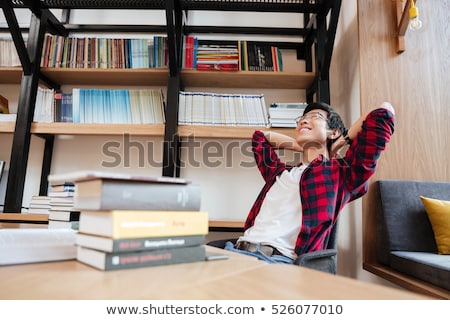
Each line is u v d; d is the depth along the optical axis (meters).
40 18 1.74
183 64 1.74
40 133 1.66
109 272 0.44
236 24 2.08
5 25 2.05
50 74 1.80
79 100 1.71
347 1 2.01
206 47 1.77
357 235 1.74
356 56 1.84
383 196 1.54
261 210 1.21
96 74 1.80
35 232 0.71
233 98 1.71
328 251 0.93
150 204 0.48
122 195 0.45
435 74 1.74
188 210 0.53
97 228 0.48
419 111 1.70
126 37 2.05
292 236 1.06
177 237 0.51
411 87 1.72
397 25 1.75
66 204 1.40
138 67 1.75
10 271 0.44
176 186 0.52
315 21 1.79
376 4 1.79
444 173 1.65
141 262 0.47
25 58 1.65
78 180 0.49
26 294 0.35
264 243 1.04
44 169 1.86
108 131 1.64
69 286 0.38
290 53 2.05
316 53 1.73
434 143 1.68
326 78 1.68
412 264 1.23
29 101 1.65
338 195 1.11
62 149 1.92
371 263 1.55
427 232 1.45
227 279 0.43
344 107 1.96
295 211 1.11
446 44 1.78
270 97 1.99
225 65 1.74
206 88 1.98
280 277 0.45
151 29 2.03
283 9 1.74
